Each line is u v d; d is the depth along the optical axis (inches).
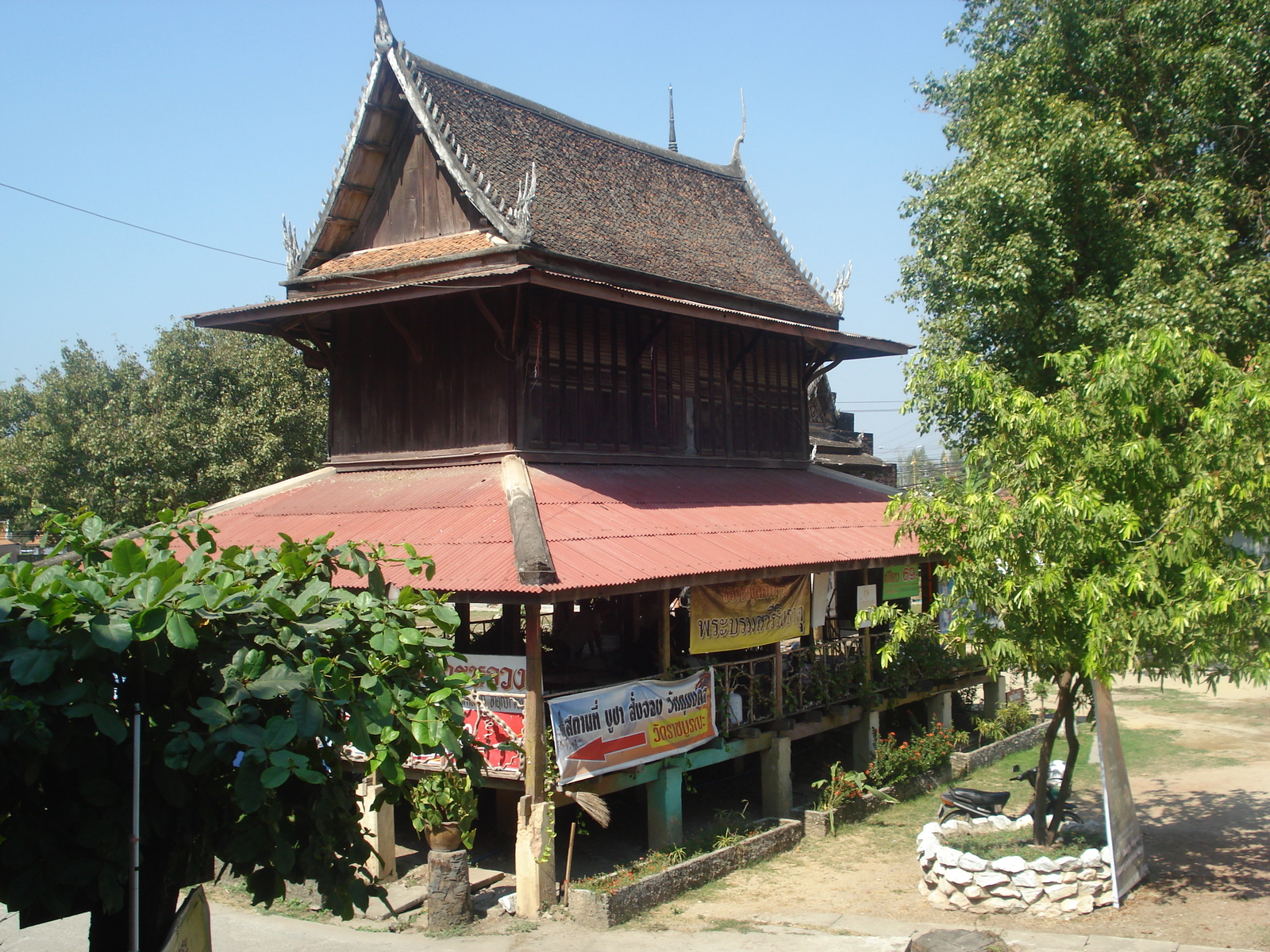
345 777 217.0
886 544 657.0
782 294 809.5
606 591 431.2
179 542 583.8
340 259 674.2
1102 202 757.9
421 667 231.0
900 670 671.8
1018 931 406.9
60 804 187.0
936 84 919.7
